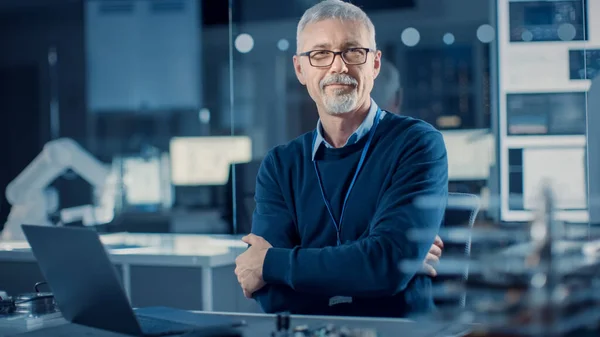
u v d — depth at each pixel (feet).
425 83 25.50
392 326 5.01
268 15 25.55
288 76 27.86
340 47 6.31
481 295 4.93
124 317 4.66
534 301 4.62
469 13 24.70
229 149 25.79
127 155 27.84
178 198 25.76
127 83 30.07
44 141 31.37
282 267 5.97
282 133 28.02
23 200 12.60
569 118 11.84
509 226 9.67
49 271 5.07
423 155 6.24
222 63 29.01
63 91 31.17
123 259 10.34
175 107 29.68
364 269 5.84
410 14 25.12
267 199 6.79
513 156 12.03
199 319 5.10
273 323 5.18
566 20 11.89
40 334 4.99
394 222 6.00
